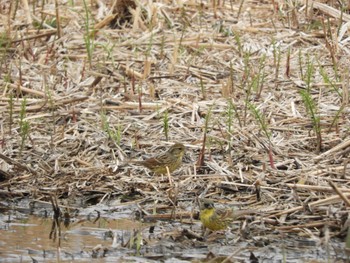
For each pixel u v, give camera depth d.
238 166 14.09
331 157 14.10
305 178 13.41
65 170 14.38
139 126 15.45
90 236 12.50
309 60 17.19
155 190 13.80
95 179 14.15
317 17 19.03
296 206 12.77
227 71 17.39
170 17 19.44
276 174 13.71
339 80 16.72
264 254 11.62
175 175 14.13
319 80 16.78
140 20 19.16
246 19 19.28
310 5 19.47
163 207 13.34
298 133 15.05
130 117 15.73
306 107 15.48
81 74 17.38
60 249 11.99
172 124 15.51
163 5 19.55
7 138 15.23
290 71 17.19
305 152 14.45
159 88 16.77
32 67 17.80
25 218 13.29
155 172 14.02
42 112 16.09
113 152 14.66
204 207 12.28
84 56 18.08
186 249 11.91
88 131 15.36
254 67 17.41
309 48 17.98
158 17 19.25
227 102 16.06
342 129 15.02
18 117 15.89
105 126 15.35
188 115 15.77
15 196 13.98
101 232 12.63
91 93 16.80
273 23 18.94
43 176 14.31
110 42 18.50
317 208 12.60
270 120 15.41
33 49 18.44
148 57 17.98
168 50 18.22
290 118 15.45
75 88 16.95
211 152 14.64
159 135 15.21
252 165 14.09
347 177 13.44
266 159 14.28
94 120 15.73
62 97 16.53
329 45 17.16
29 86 17.06
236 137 14.93
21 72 17.45
